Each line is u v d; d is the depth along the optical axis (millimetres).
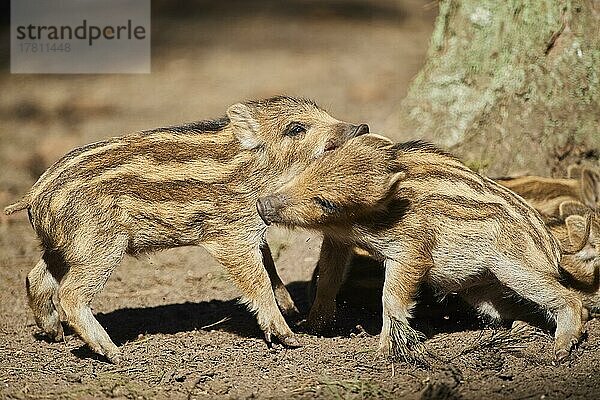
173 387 9273
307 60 24172
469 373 9289
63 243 10180
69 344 10805
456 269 10164
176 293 12547
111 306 12141
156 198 10375
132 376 9617
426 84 13695
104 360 10164
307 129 10992
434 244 10031
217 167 10594
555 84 12570
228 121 11117
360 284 11312
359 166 9727
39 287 10672
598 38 12430
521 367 9414
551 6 12492
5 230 15344
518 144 12828
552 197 11891
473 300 10719
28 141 19625
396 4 30922
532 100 12711
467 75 13281
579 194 11898
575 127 12555
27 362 10195
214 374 9562
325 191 9703
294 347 10359
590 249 10352
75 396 9070
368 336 10664
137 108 21172
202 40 26734
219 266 13320
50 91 23109
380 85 21281
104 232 10219
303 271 12859
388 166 9734
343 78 22234
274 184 10742
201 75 23344
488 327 10719
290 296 11703
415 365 9539
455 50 13391
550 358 9602
